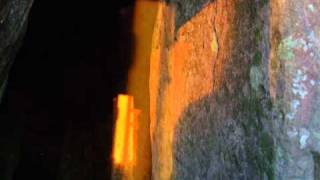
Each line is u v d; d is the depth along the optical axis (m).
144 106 6.24
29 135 6.91
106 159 6.68
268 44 3.19
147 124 6.15
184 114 4.50
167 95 5.00
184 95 4.52
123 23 6.47
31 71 6.87
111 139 6.66
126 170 6.36
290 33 3.04
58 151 7.00
